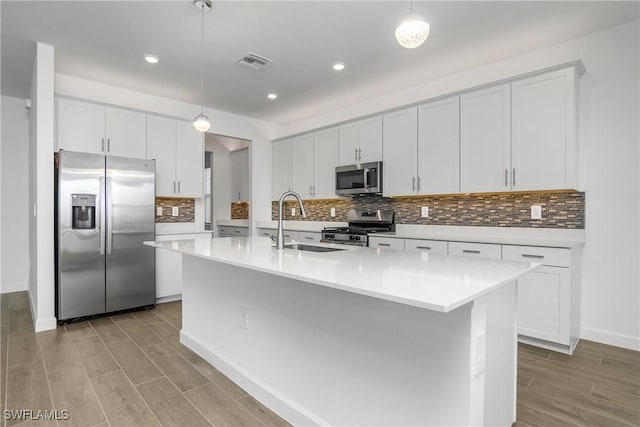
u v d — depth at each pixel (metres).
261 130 5.67
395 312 1.41
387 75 3.82
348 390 1.58
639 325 2.69
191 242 2.72
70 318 3.27
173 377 2.26
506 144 3.08
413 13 1.66
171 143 4.31
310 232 4.76
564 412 1.85
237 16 2.64
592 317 2.89
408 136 3.83
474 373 1.21
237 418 1.83
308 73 3.75
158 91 4.31
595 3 2.47
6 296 4.25
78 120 3.61
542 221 3.16
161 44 3.09
